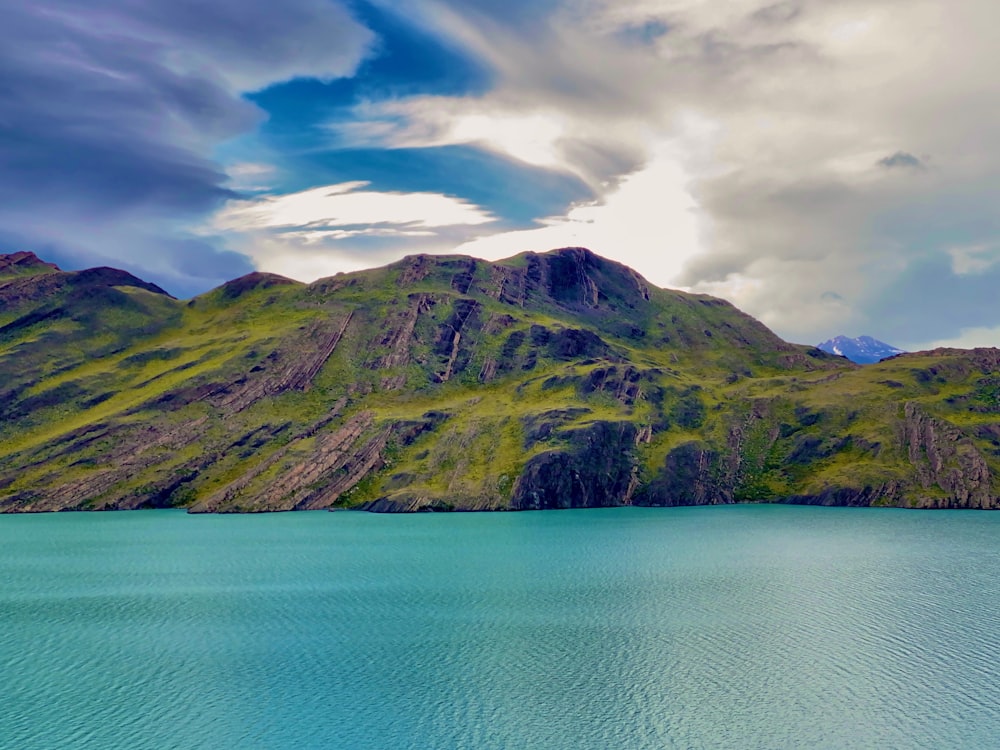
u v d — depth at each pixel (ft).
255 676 306.55
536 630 363.97
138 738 254.06
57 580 489.67
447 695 285.02
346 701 281.33
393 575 492.54
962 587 446.60
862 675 299.79
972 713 264.52
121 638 358.02
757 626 366.43
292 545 615.98
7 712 274.36
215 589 459.73
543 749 243.81
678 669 307.99
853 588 443.73
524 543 615.98
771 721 260.42
